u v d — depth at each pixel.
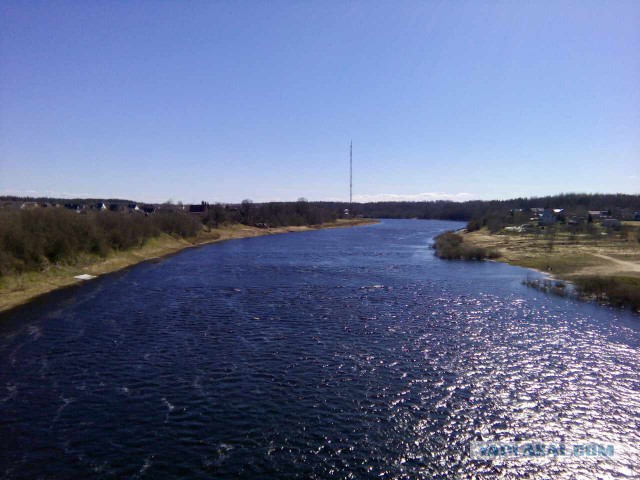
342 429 24.30
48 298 54.56
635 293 50.69
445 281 67.00
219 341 38.25
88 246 77.38
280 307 50.47
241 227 174.12
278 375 31.19
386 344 37.59
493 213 173.62
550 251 93.12
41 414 25.62
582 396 28.34
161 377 30.77
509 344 37.56
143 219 107.75
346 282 66.50
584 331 40.91
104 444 22.72
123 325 42.84
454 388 29.33
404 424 24.91
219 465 21.08
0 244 58.66
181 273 74.62
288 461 21.42
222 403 27.08
